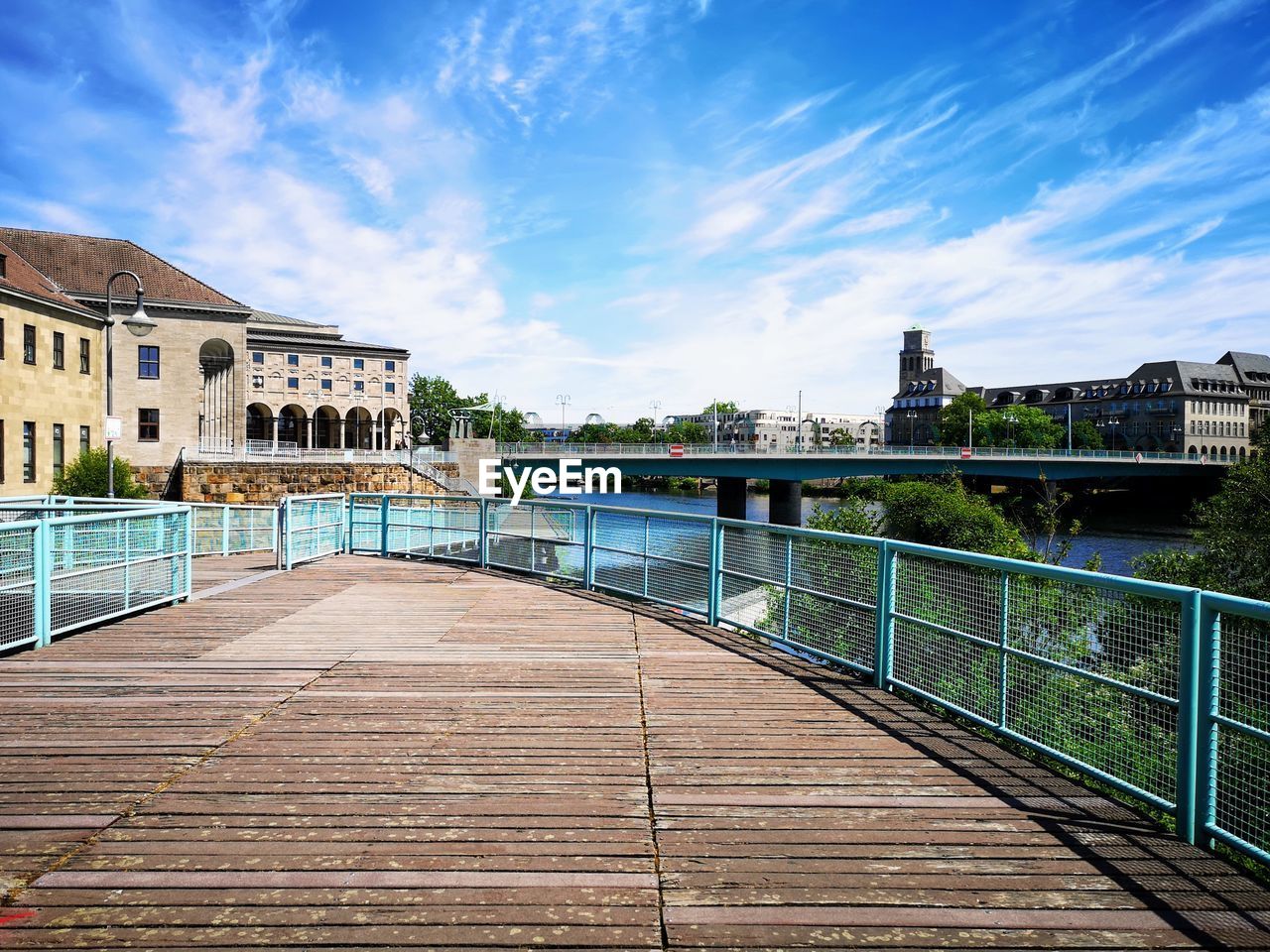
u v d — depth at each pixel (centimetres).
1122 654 445
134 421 4694
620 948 294
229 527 1675
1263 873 356
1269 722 366
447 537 1510
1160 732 418
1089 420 14100
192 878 339
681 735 524
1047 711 486
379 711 571
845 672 680
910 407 16525
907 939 302
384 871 346
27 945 291
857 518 2964
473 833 382
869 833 388
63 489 3044
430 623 891
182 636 820
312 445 8681
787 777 455
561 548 1233
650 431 16700
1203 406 12988
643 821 397
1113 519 7606
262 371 8331
